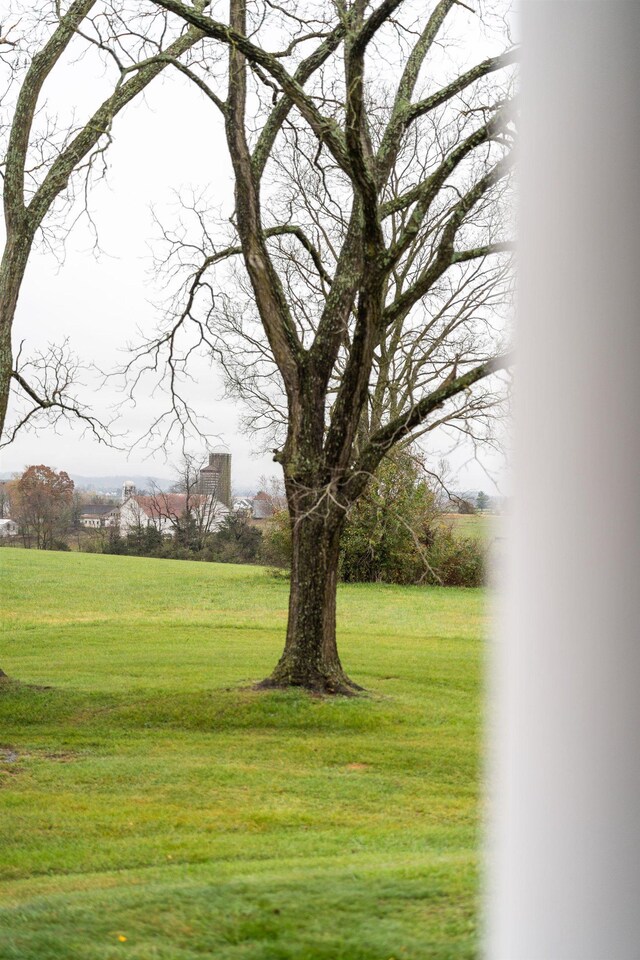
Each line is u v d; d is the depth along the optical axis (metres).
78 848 8.99
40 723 15.30
